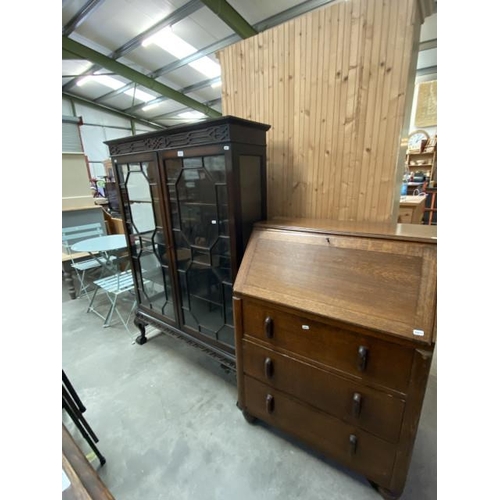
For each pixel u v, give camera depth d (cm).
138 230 187
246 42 155
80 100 695
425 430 131
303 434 115
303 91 142
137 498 109
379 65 119
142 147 155
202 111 707
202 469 118
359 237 100
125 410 150
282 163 158
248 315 118
